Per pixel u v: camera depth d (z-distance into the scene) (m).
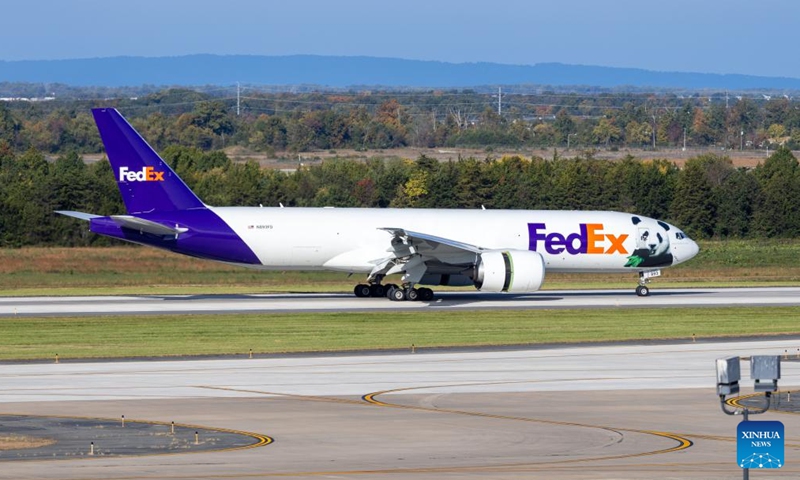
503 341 125.75
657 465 63.88
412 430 74.50
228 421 77.38
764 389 55.72
